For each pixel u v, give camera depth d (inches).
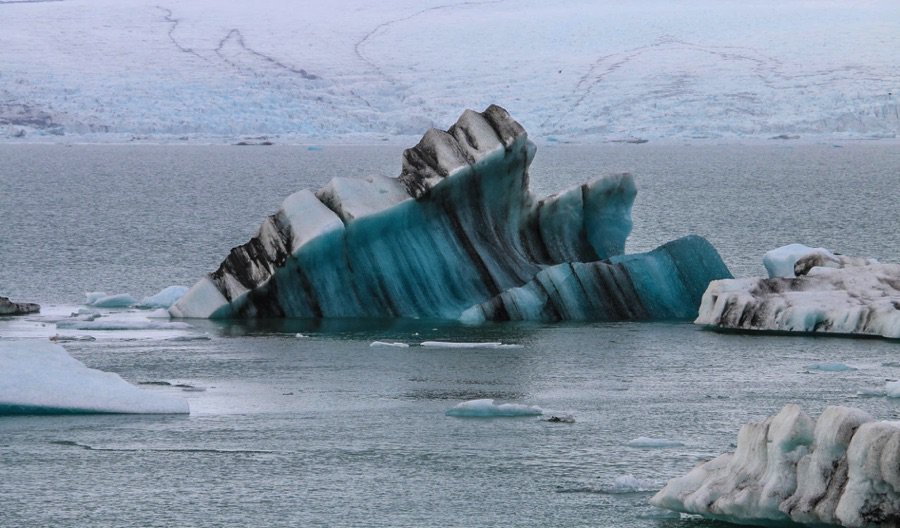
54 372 2630.4
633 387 2898.6
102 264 5999.0
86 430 2413.9
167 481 2081.7
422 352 3376.0
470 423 2504.9
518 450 2281.0
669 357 3292.3
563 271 4010.8
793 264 4372.5
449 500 1980.8
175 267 5949.8
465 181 4087.1
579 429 2450.8
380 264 4023.1
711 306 3870.6
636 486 2034.9
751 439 1734.7
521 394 2810.0
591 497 1987.0
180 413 2576.3
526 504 1955.0
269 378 2994.6
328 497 1999.3
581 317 3981.3
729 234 7431.1
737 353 3351.4
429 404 2689.5
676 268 4106.8
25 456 2223.2
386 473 2130.9
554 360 3253.0
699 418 2561.5
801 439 1644.9
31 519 1894.7
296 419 2532.0
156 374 3056.1
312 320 3966.5
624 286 4037.9
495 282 4099.4
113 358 3282.5
